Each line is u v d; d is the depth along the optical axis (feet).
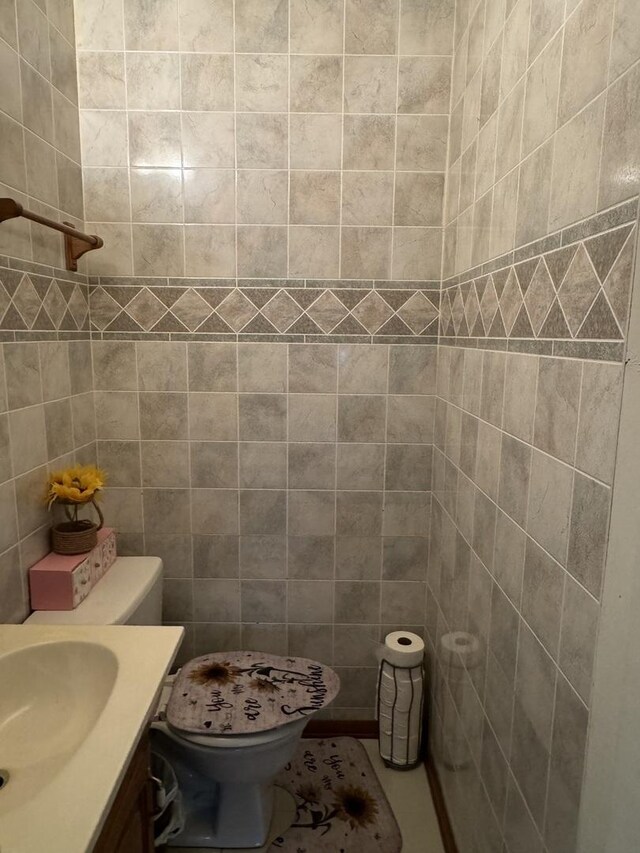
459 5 4.92
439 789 5.18
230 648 6.07
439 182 5.33
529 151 3.19
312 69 5.14
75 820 2.06
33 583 4.28
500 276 3.68
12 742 3.00
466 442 4.46
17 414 4.11
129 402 5.60
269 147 5.25
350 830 4.91
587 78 2.48
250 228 5.37
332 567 5.96
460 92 4.85
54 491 4.42
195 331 5.51
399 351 5.59
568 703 2.57
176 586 5.95
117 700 2.79
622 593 2.16
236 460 5.74
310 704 4.44
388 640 5.74
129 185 5.27
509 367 3.47
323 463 5.77
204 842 4.71
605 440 2.28
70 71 4.97
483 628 3.93
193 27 5.05
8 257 3.96
